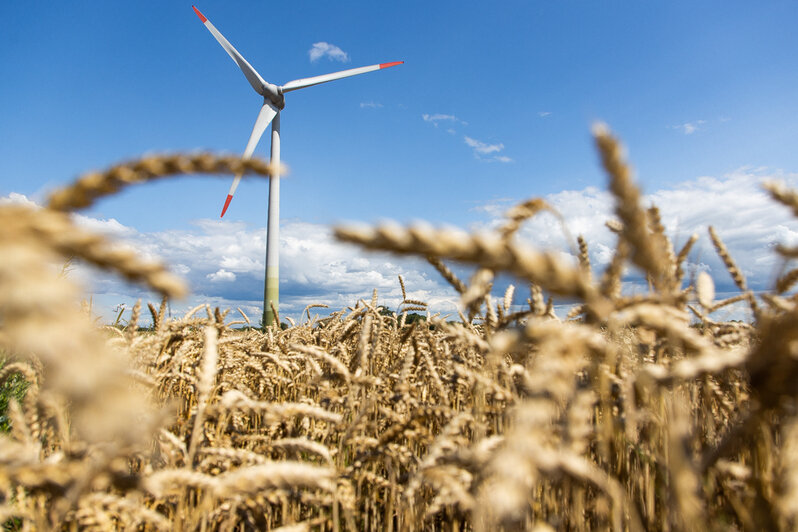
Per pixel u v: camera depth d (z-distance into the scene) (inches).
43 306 21.9
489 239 32.4
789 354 43.0
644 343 72.7
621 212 40.8
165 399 127.4
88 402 21.7
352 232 30.4
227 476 59.5
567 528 81.6
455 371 89.3
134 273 25.8
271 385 175.5
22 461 53.7
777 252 50.6
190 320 135.3
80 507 63.6
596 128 40.2
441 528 105.7
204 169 36.5
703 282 89.7
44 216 26.0
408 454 102.7
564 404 62.4
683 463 50.6
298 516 112.5
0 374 79.1
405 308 212.7
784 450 48.3
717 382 81.0
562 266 34.5
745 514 57.6
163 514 99.9
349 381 117.8
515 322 91.9
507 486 29.3
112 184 33.6
